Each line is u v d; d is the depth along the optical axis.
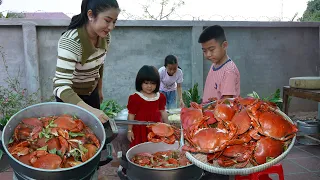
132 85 5.70
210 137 1.26
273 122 1.26
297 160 3.56
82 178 1.24
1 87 5.04
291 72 6.22
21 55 5.21
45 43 5.27
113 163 3.21
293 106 6.44
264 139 1.24
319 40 6.20
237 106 1.42
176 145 2.29
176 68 4.45
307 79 4.09
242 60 6.01
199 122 1.35
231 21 5.74
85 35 1.90
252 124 1.28
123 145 3.28
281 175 2.07
